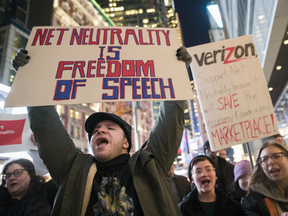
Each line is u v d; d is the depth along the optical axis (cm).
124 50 193
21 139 341
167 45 199
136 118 1257
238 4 1794
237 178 284
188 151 3203
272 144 207
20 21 2544
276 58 1332
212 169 219
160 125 172
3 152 328
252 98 285
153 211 140
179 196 351
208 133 279
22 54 178
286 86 1641
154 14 7231
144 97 172
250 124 277
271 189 195
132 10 7312
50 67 178
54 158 158
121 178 154
